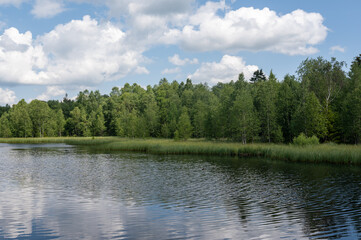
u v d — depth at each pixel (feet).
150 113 318.86
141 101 424.87
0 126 429.79
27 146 262.26
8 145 282.56
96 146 243.60
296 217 48.55
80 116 442.09
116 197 63.46
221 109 218.79
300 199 60.13
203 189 70.85
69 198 63.00
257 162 120.98
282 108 190.60
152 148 177.37
